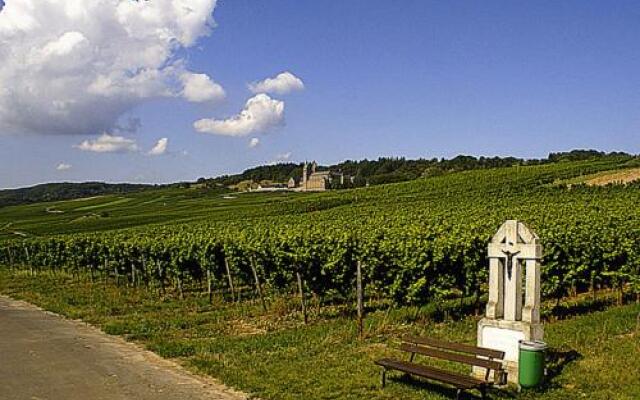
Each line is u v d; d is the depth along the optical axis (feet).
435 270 54.70
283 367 36.65
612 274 58.03
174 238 87.86
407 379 33.50
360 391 31.71
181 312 61.62
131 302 69.51
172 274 80.18
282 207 231.71
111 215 313.12
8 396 31.58
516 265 33.37
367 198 225.15
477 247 56.54
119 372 36.65
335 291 60.03
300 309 61.36
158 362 39.47
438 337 44.88
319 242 65.00
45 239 135.64
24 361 39.68
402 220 120.16
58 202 465.88
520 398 30.07
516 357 32.65
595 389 30.94
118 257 97.25
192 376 35.68
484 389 28.66
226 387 33.22
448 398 30.32
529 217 107.04
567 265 57.47
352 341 44.09
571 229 68.13
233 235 84.33
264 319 56.34
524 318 32.81
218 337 47.85
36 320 58.18
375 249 59.00
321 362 37.76
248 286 80.38
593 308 57.06
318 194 293.02
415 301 55.52
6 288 91.35
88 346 44.91
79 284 96.17
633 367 34.22
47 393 32.12
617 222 81.71
